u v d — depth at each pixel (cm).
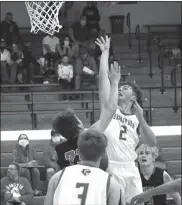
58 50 2078
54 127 655
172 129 1700
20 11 2381
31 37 2300
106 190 543
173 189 563
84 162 557
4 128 1734
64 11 2334
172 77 1959
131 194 742
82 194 540
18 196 1238
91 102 1797
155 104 1900
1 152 1573
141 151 820
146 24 2450
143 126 748
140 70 2142
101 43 741
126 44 2302
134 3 2422
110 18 2409
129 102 755
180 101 1916
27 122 1748
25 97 1894
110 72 671
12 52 2056
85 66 1983
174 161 1548
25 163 1369
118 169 743
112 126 744
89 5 2241
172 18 2458
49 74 2033
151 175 826
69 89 1916
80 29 2186
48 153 1353
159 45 2042
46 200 555
